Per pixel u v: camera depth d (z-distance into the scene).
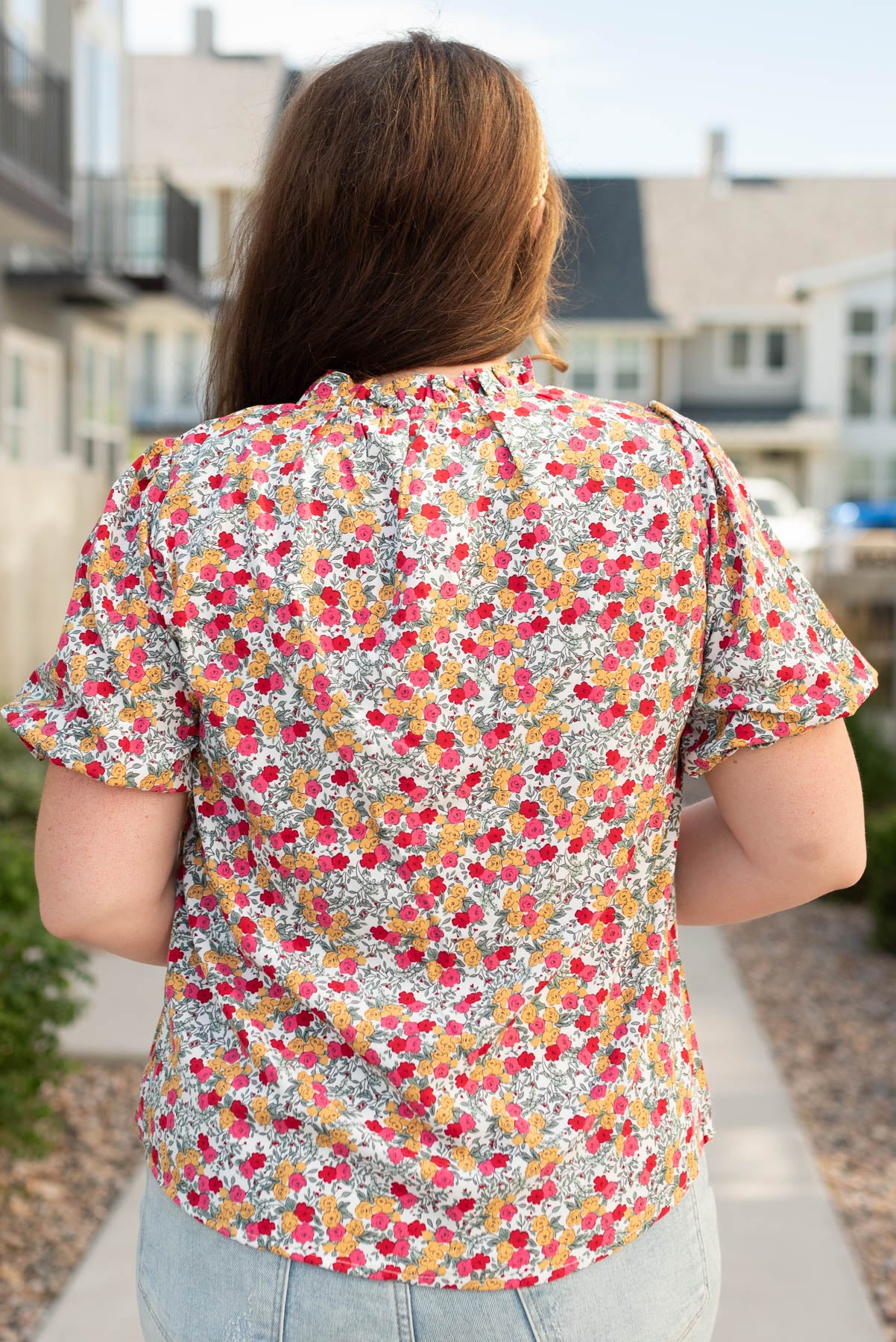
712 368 32.72
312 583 1.04
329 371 1.13
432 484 1.05
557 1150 1.06
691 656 1.09
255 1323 1.05
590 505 1.06
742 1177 3.38
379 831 1.04
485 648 1.04
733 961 5.41
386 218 1.10
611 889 1.10
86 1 14.91
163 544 1.05
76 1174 3.42
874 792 7.42
